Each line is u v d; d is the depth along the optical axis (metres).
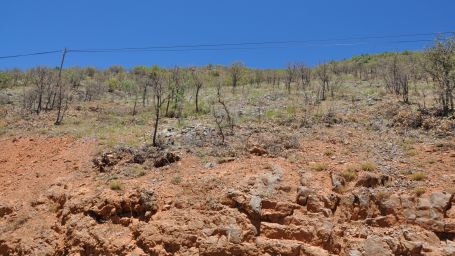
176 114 20.39
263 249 9.60
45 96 25.33
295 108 18.77
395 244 8.95
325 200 10.22
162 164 13.29
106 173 13.41
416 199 9.87
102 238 10.83
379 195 10.11
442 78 16.41
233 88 27.41
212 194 11.14
